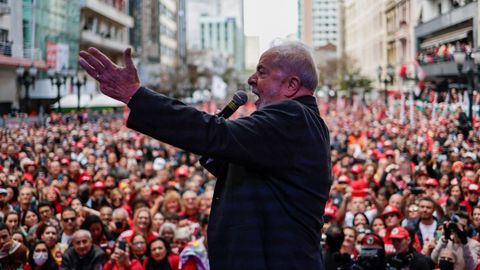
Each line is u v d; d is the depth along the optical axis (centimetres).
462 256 716
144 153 2444
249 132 290
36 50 4722
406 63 5238
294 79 310
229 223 300
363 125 3092
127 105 289
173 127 287
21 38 4559
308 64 311
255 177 301
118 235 939
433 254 736
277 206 297
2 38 4341
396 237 720
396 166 1344
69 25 5384
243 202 299
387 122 2975
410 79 4228
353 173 1444
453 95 3053
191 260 817
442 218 891
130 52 291
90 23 6091
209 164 318
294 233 297
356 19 8275
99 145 2316
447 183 1217
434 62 4256
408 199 1005
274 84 310
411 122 2569
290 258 295
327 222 990
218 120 291
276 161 295
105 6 6106
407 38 5322
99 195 1173
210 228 308
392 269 722
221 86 10394
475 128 1997
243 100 324
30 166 1484
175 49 12281
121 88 289
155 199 1204
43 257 797
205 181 1597
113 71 289
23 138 2223
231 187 305
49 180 1434
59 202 1125
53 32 5056
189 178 1569
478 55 2098
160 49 10169
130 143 2597
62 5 5241
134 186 1277
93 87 5503
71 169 1435
